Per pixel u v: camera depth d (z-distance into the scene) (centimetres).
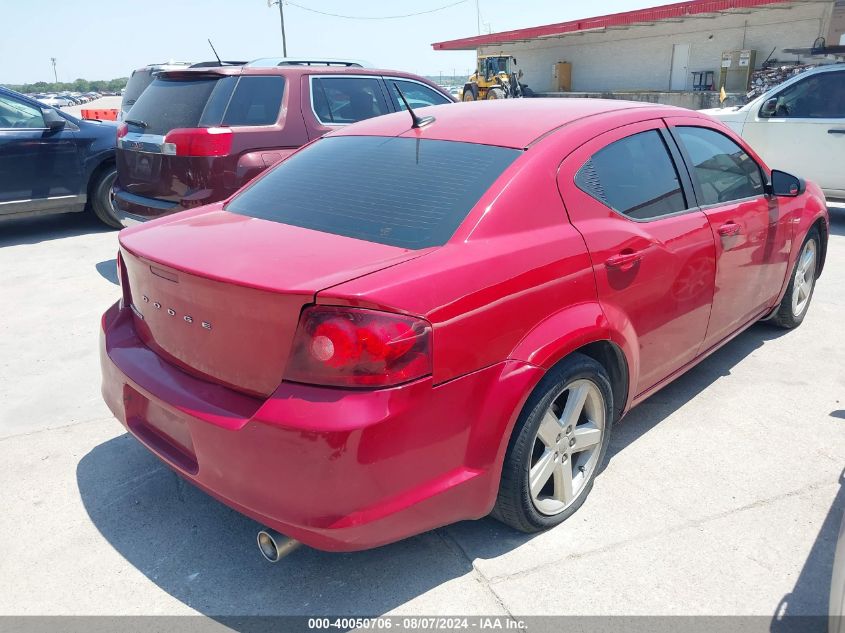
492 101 366
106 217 845
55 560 273
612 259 288
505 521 275
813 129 830
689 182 353
